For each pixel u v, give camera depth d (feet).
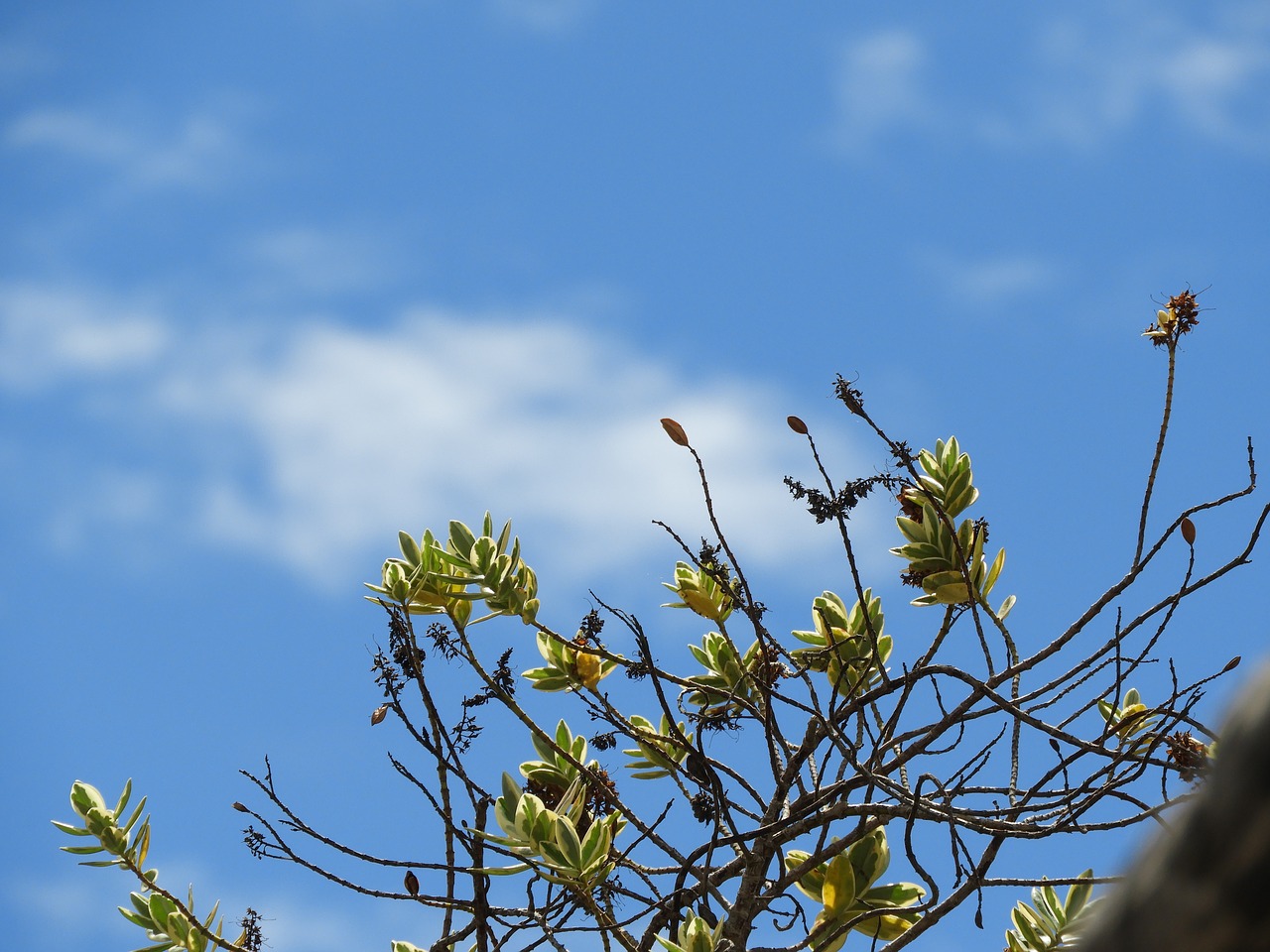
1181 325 11.59
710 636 15.29
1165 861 2.66
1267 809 2.46
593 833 11.67
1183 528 11.30
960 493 13.70
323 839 12.06
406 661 12.28
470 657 12.68
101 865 12.67
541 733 12.60
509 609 13.58
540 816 11.76
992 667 12.82
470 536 13.84
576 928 11.73
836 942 12.40
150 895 12.73
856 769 10.98
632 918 11.87
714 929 12.12
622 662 13.10
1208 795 2.58
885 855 12.55
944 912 10.41
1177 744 10.88
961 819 10.53
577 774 14.03
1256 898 2.49
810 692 11.74
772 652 13.79
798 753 12.76
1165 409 11.49
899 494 13.92
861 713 13.44
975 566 13.42
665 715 11.98
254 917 12.59
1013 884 10.55
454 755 12.05
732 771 13.10
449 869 11.85
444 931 12.17
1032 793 10.76
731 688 15.01
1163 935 2.61
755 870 12.18
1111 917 2.75
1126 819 9.98
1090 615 11.85
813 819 11.59
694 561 12.18
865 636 14.89
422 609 13.71
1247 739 2.50
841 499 11.48
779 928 12.27
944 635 13.24
